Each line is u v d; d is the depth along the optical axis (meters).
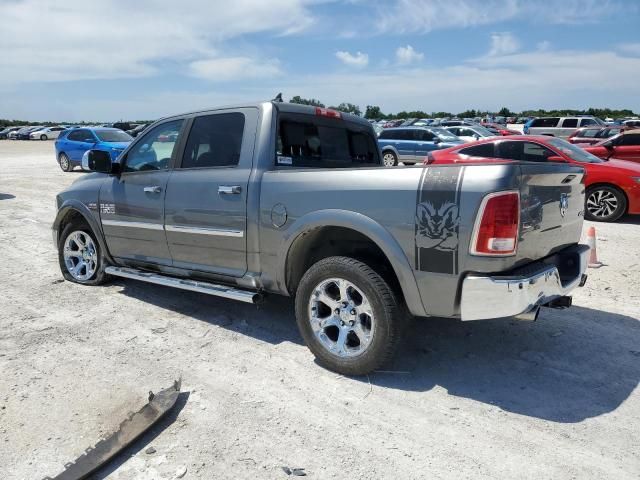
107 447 2.82
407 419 3.17
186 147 4.60
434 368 3.82
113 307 5.05
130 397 3.39
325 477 2.65
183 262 4.65
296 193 3.77
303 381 3.61
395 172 3.41
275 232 3.90
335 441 2.95
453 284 3.21
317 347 3.76
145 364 3.86
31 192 13.44
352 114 5.11
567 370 3.80
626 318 4.80
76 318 4.76
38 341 4.23
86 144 18.14
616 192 9.43
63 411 3.22
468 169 3.15
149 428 3.02
